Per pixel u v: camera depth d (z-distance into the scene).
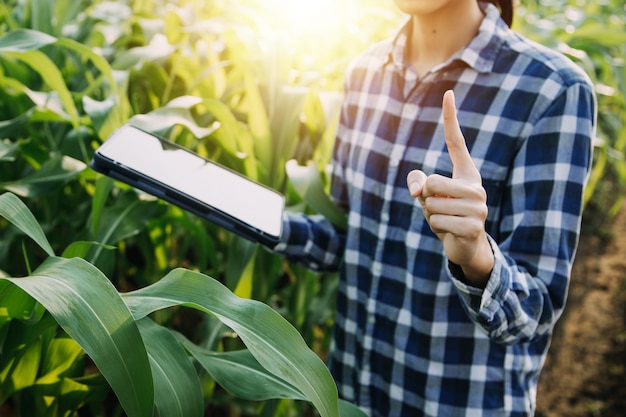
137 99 1.49
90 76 1.39
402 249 0.84
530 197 0.74
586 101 0.72
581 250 2.73
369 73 0.91
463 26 0.79
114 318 0.53
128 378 0.52
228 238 1.29
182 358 0.64
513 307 0.68
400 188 0.84
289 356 0.57
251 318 0.58
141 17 1.62
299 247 0.95
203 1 1.99
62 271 0.56
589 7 2.96
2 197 0.64
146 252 1.28
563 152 0.72
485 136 0.77
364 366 0.90
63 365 0.74
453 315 0.81
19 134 1.18
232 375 0.69
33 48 0.91
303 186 0.98
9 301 0.64
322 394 0.57
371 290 0.87
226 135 1.09
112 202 1.22
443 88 0.80
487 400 0.82
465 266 0.64
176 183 0.73
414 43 0.85
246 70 1.17
